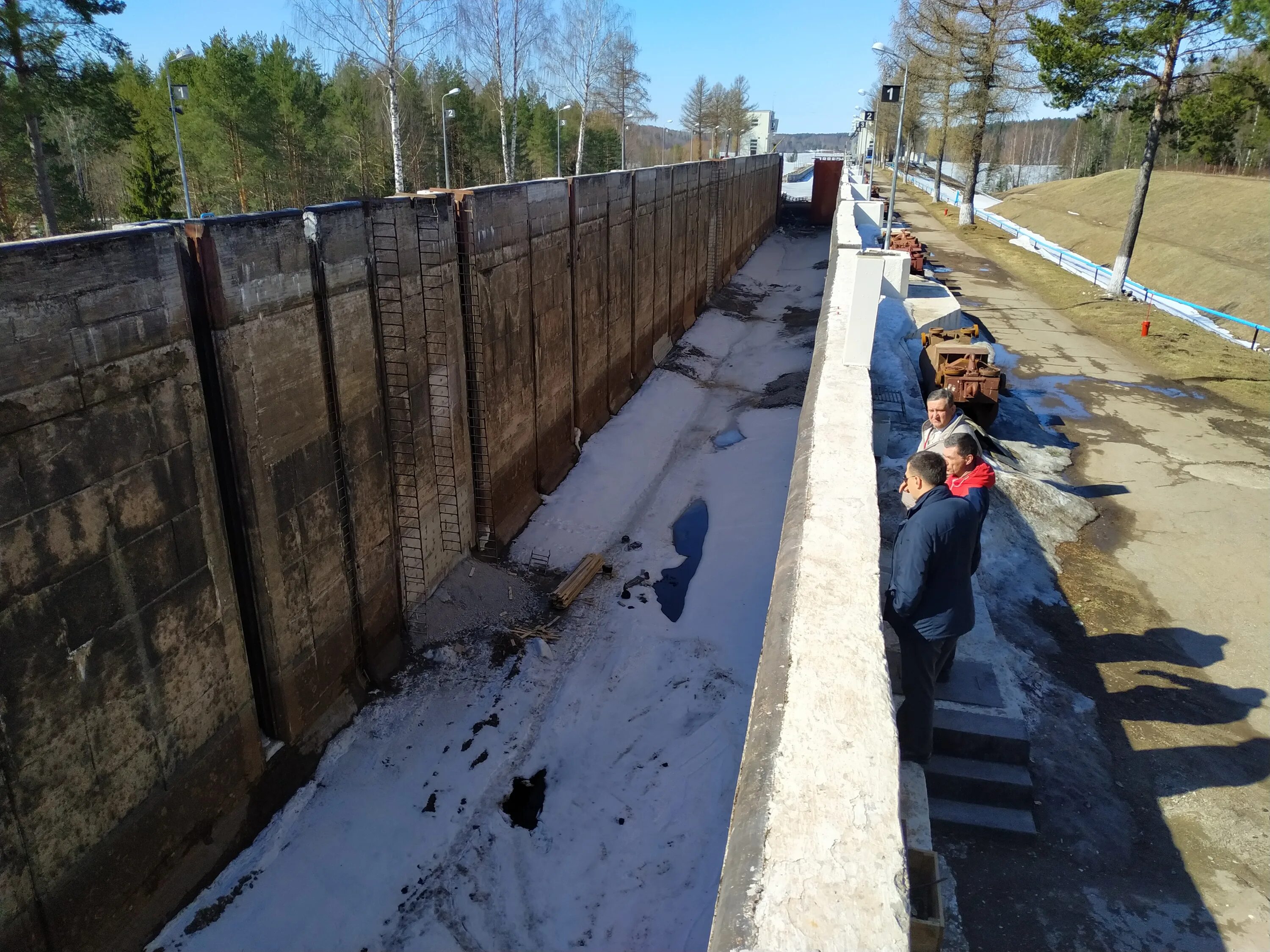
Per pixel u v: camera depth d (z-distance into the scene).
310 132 42.34
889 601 4.83
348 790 8.96
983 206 57.41
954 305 20.41
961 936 4.54
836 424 6.34
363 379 9.79
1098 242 40.25
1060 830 5.29
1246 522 10.73
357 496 9.86
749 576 12.79
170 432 7.12
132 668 6.94
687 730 9.88
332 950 7.39
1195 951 4.48
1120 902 4.79
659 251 22.88
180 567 7.36
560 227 15.48
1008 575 8.80
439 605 11.76
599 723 10.12
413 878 8.05
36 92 23.50
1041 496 10.69
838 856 2.31
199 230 7.12
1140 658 7.48
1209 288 30.34
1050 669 7.23
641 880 8.05
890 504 8.52
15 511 5.83
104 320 6.35
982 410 13.41
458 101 53.09
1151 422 14.92
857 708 2.97
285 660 8.73
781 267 39.75
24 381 5.78
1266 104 22.48
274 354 8.18
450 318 11.79
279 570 8.51
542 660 11.10
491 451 13.22
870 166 56.22
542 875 8.14
